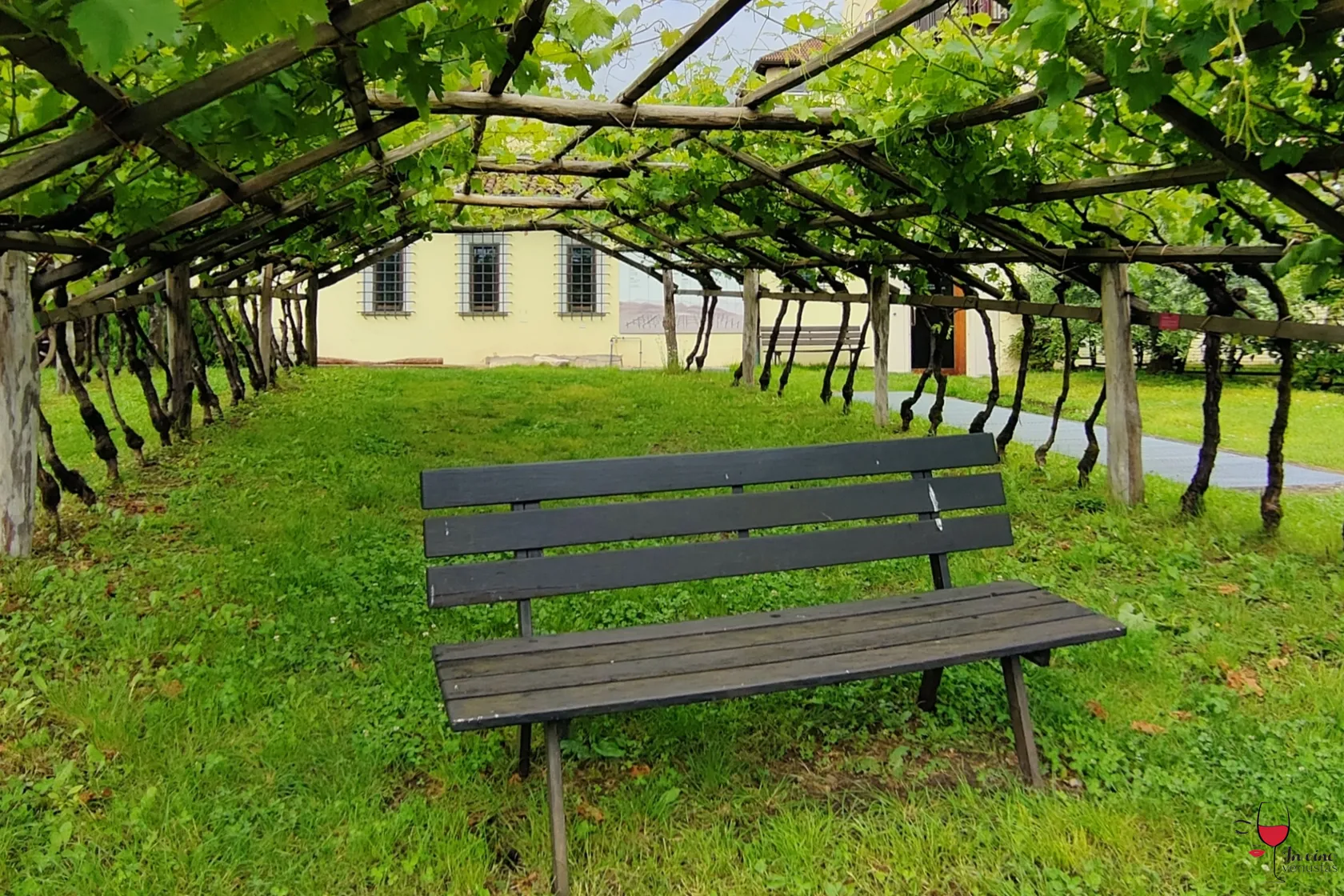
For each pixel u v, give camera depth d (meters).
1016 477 6.01
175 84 2.64
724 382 11.87
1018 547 4.53
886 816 2.31
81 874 2.05
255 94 2.69
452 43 2.75
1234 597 3.82
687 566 2.74
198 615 3.48
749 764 2.59
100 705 2.75
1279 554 4.27
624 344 17.55
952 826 2.24
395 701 2.89
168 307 7.15
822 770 2.58
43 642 3.20
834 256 8.22
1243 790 2.38
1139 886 2.01
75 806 2.31
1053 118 3.67
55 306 5.29
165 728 2.66
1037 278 13.61
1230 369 13.01
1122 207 5.25
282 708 2.83
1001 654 2.37
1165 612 3.66
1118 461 5.29
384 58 2.62
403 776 2.53
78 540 4.45
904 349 15.11
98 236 4.16
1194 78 3.15
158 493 5.45
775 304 17.86
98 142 2.02
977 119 4.03
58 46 1.67
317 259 10.49
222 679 3.00
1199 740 2.64
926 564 4.20
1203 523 4.81
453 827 2.23
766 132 5.18
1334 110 3.07
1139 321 5.26
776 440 7.30
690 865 2.14
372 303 17.00
